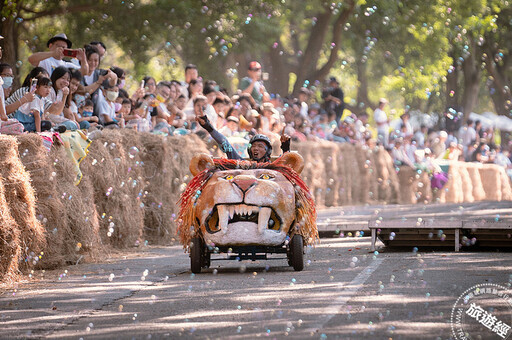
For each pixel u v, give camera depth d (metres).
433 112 62.28
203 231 14.67
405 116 41.91
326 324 9.99
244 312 10.90
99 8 41.34
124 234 19.97
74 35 43.69
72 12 42.03
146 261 17.36
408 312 10.55
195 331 9.84
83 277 14.88
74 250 17.03
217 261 16.91
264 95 31.97
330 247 19.08
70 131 18.34
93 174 19.05
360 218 27.12
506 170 50.31
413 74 55.19
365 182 38.41
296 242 14.88
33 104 18.17
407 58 55.31
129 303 11.92
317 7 46.91
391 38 52.47
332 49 50.75
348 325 9.90
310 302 11.45
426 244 18.27
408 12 49.22
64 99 19.44
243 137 27.14
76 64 23.28
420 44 52.38
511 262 15.16
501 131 62.59
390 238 16.83
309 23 54.12
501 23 59.97
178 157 22.55
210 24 42.25
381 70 62.03
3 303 12.21
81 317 10.96
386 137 41.03
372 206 36.59
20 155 16.12
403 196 40.31
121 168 19.98
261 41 44.47
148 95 25.06
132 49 43.47
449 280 13.05
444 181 41.19
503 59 62.69
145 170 21.53
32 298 12.59
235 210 14.42
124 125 24.03
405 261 15.80
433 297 11.52
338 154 36.66
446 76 60.44
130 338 9.61
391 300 11.38
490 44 61.47
